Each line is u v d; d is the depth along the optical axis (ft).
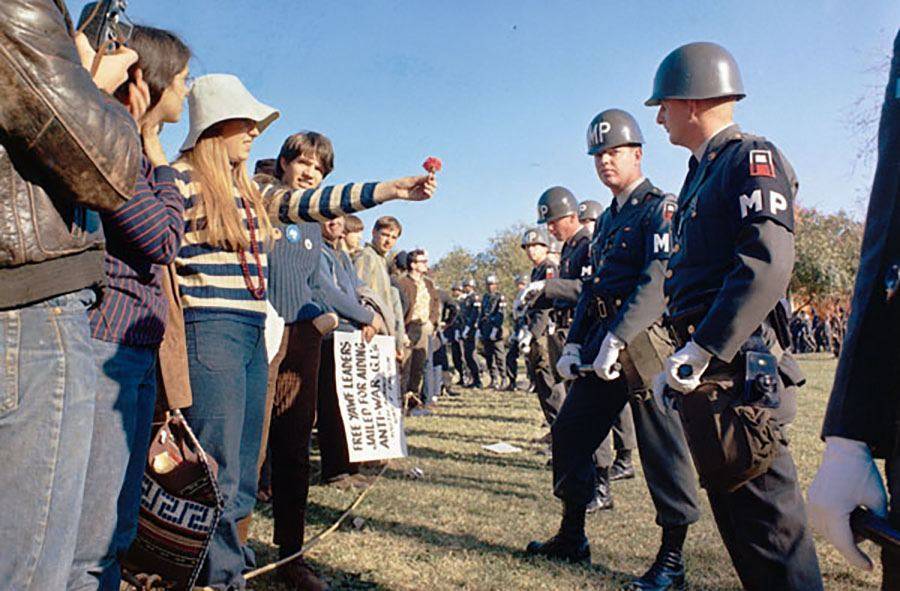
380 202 9.43
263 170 13.85
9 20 4.06
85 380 4.73
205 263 8.49
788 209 6.61
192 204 8.48
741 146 7.04
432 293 35.29
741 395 6.57
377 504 15.03
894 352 3.58
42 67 4.13
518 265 141.49
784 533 6.57
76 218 4.69
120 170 4.52
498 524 13.58
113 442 6.17
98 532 6.10
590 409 11.48
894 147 3.67
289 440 10.22
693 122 7.61
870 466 3.59
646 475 10.68
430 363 35.58
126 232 5.82
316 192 9.71
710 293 7.09
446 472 18.56
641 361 10.53
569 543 11.59
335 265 14.90
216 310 8.46
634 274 11.28
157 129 6.93
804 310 109.91
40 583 4.53
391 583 10.38
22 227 4.25
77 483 4.70
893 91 3.76
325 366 16.66
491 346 50.42
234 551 8.68
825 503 3.58
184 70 6.98
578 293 15.02
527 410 34.40
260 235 9.03
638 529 13.62
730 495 6.79
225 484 8.46
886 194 3.67
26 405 4.38
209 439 8.40
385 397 13.19
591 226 18.26
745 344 6.70
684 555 11.98
